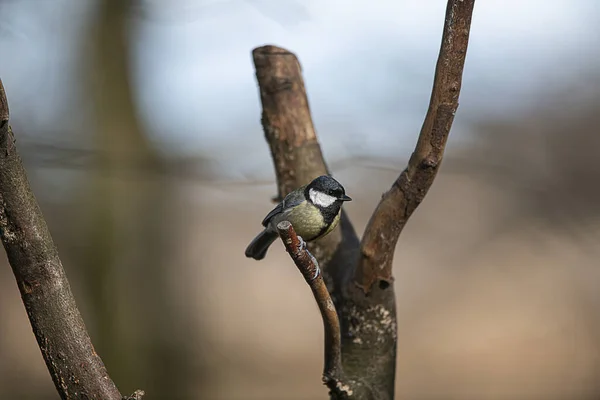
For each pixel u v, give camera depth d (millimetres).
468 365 15930
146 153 12656
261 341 17750
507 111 13773
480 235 18234
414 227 19469
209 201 17203
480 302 17750
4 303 16344
